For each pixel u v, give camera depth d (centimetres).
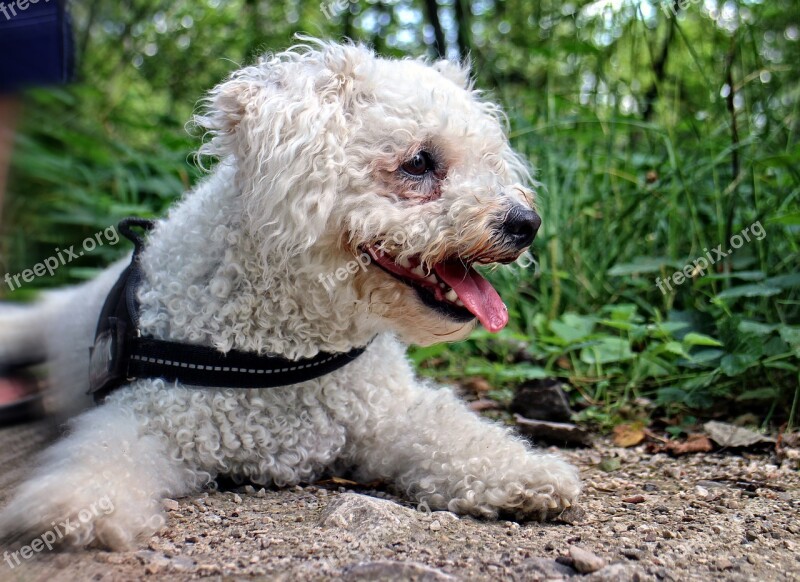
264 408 47
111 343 47
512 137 91
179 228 50
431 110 47
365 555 36
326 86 47
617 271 79
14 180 96
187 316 47
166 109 148
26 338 63
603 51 98
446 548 37
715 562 36
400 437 49
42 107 106
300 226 45
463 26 106
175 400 46
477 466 44
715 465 56
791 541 40
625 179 92
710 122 94
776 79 93
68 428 54
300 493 47
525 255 54
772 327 66
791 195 75
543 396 69
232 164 50
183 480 45
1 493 45
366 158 46
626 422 68
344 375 49
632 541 39
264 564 35
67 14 50
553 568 35
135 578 33
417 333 49
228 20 139
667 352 73
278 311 46
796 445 58
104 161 106
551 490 42
